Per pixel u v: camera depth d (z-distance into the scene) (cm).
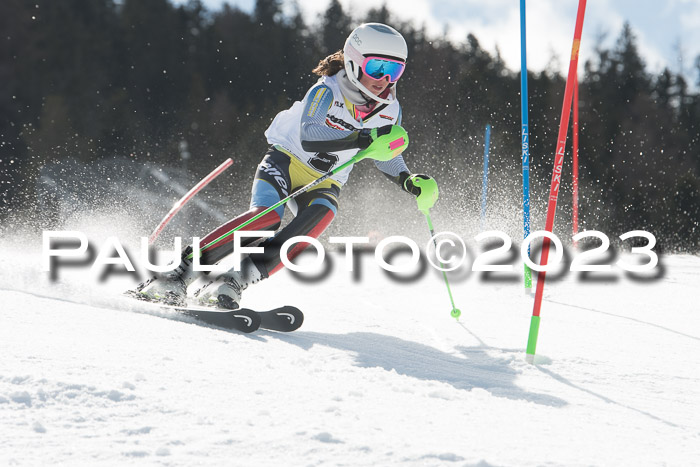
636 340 814
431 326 870
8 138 7175
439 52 8388
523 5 1105
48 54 7831
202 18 9344
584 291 1249
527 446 371
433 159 6000
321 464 317
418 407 441
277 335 725
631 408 503
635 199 6072
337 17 9888
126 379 440
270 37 9400
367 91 802
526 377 602
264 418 382
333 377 512
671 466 355
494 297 1160
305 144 810
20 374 427
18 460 310
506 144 5772
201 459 318
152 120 8150
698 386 588
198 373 473
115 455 319
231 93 8938
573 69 686
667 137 8331
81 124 7125
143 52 8738
